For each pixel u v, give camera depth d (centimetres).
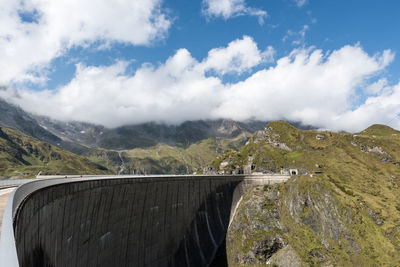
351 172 18962
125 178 8338
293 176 18375
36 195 4322
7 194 4406
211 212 15112
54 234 5112
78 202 6134
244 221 16475
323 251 13975
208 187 15250
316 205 15838
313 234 14950
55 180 5550
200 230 13412
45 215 4716
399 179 18412
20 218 3431
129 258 8369
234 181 18588
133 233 8712
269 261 14800
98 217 7062
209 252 13662
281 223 16200
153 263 9500
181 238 11625
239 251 15438
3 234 1096
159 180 10462
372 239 13825
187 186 12825
